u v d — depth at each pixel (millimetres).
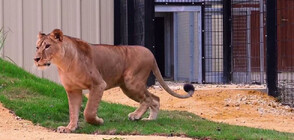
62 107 21875
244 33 37375
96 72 19125
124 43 36250
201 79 36938
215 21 37625
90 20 35562
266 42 32000
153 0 34312
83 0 35344
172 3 36312
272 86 31766
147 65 20859
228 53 37406
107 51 19828
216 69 37750
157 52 41250
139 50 20797
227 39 37406
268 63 31891
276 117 26938
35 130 19188
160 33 41188
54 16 34844
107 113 22359
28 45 34469
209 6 37406
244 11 37344
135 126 19641
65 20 35031
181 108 28500
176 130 19094
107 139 16703
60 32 18219
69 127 19000
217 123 21516
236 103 30016
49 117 20969
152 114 21297
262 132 19641
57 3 34844
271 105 30031
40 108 21375
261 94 32125
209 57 37594
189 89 22031
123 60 20344
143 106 20953
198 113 27328
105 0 36094
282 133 19984
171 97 30797
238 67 37438
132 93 20594
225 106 29344
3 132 18156
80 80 18797
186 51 38344
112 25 36344
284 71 39062
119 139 16781
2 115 20531
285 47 43219
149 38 34094
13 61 31516
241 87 34000
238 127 20578
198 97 31016
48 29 34750
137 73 20594
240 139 17969
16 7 34219
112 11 36344
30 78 25609
